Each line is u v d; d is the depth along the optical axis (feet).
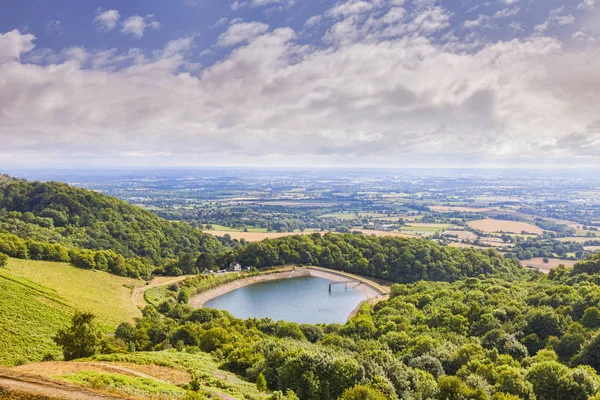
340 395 177.58
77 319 231.09
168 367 204.33
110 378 157.48
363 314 409.28
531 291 395.96
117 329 320.50
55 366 182.29
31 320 305.32
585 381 181.06
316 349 251.39
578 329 256.93
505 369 195.62
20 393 117.70
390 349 272.72
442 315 329.93
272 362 218.18
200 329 315.58
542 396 183.42
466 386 176.96
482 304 354.33
